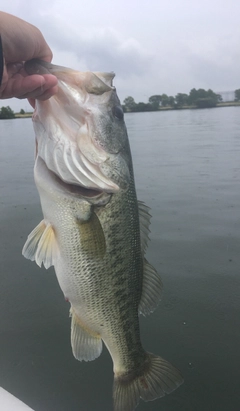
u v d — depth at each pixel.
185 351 0.70
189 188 1.76
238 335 0.73
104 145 0.38
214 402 0.60
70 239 0.38
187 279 0.92
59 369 0.67
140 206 0.45
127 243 0.41
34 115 0.36
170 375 0.45
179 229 1.24
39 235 0.38
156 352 0.70
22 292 0.88
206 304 0.82
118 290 0.41
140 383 0.45
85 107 0.37
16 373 0.66
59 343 0.73
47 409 0.59
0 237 1.19
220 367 0.66
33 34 0.30
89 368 0.68
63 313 0.81
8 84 0.30
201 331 0.75
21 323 0.78
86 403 0.60
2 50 0.26
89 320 0.41
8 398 0.43
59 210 0.38
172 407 0.59
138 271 0.43
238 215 1.36
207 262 1.00
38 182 0.37
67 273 0.39
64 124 0.37
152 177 2.03
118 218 0.40
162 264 1.00
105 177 0.38
